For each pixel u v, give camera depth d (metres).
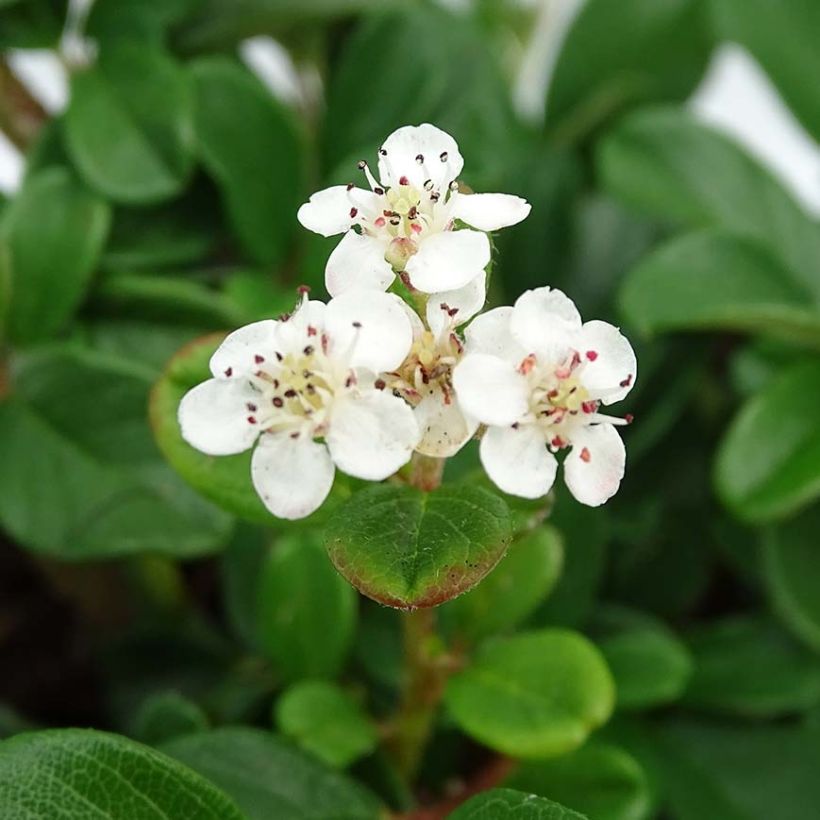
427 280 0.07
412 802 0.09
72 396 0.10
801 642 0.11
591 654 0.09
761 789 0.10
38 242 0.11
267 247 0.11
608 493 0.07
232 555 0.11
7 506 0.10
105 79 0.11
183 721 0.09
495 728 0.09
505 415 0.07
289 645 0.10
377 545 0.07
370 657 0.10
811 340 0.10
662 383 0.11
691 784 0.10
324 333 0.07
